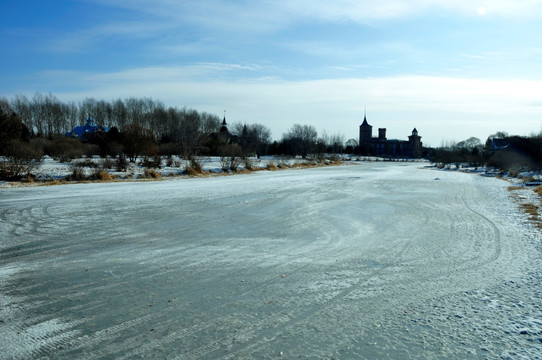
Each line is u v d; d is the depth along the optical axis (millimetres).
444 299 5266
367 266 6832
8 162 22766
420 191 20703
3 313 4699
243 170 34781
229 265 6832
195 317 4625
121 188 19547
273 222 11047
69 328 4312
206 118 90438
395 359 3697
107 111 85188
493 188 22906
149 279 6023
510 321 4559
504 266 6828
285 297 5309
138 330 4273
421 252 7832
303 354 3783
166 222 10805
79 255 7371
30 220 10773
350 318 4637
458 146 91688
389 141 128875
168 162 33406
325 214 12562
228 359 3684
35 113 74625
